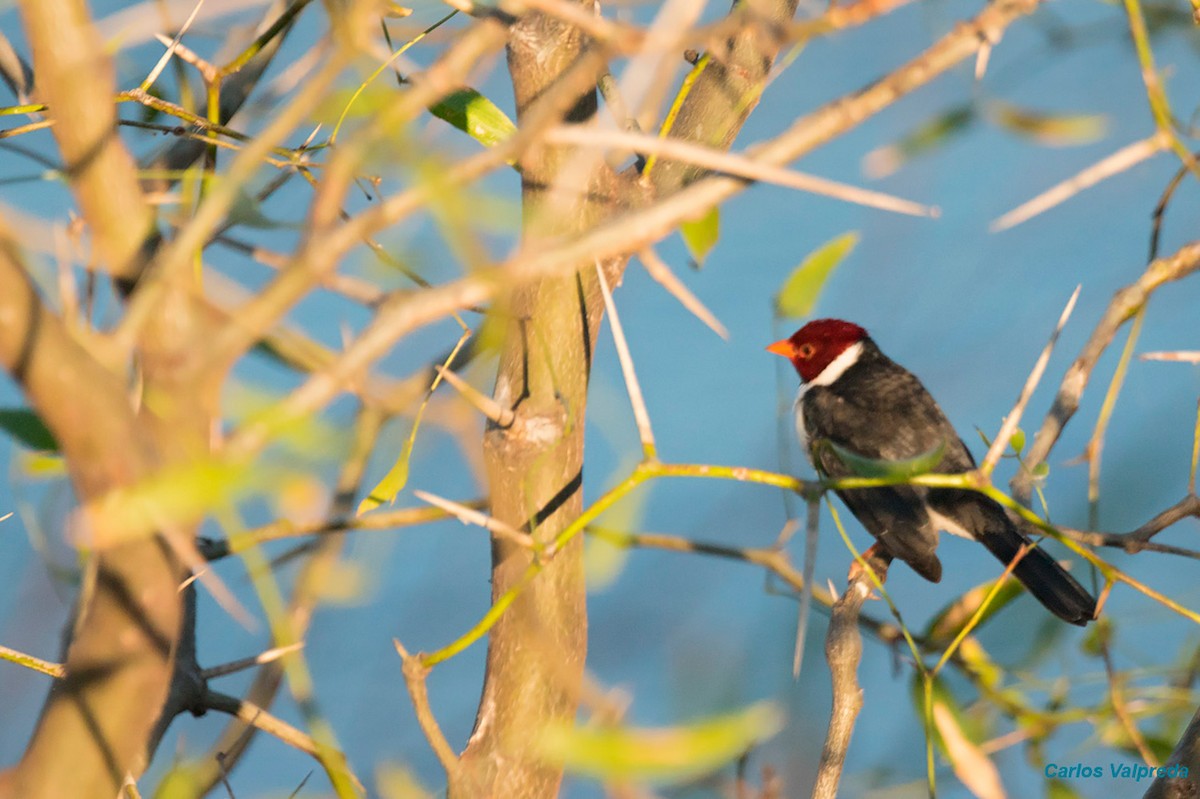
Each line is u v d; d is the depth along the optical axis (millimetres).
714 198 3562
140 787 6129
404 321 3180
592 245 3436
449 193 3164
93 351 3137
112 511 2930
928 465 5023
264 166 5594
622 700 5078
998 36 3953
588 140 3348
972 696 8148
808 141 3852
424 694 4512
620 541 5438
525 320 5352
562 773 5148
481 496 7898
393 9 5969
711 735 3137
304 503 2963
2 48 6691
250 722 6520
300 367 5109
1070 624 8281
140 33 3990
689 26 3330
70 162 3555
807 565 4281
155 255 3785
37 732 3549
